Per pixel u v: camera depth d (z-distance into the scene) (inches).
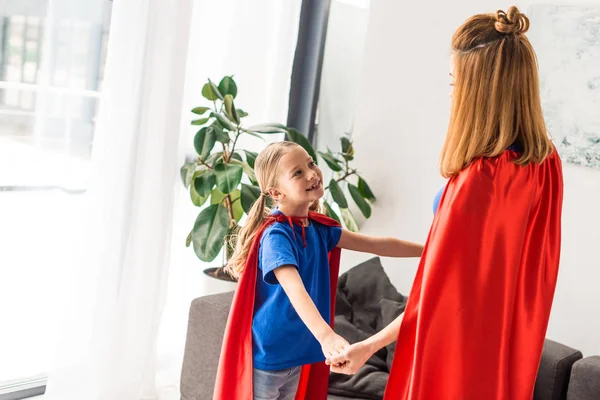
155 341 117.6
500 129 61.0
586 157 103.6
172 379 126.7
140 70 107.0
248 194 114.9
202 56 122.6
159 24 108.1
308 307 67.1
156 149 111.3
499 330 61.0
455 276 60.1
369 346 64.4
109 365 111.1
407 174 124.7
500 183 60.8
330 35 142.4
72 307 106.7
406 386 63.7
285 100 135.9
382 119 127.5
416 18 122.1
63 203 106.1
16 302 108.9
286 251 71.7
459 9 116.8
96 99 107.1
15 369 112.7
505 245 60.9
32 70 101.8
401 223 126.0
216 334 101.3
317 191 76.5
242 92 129.2
